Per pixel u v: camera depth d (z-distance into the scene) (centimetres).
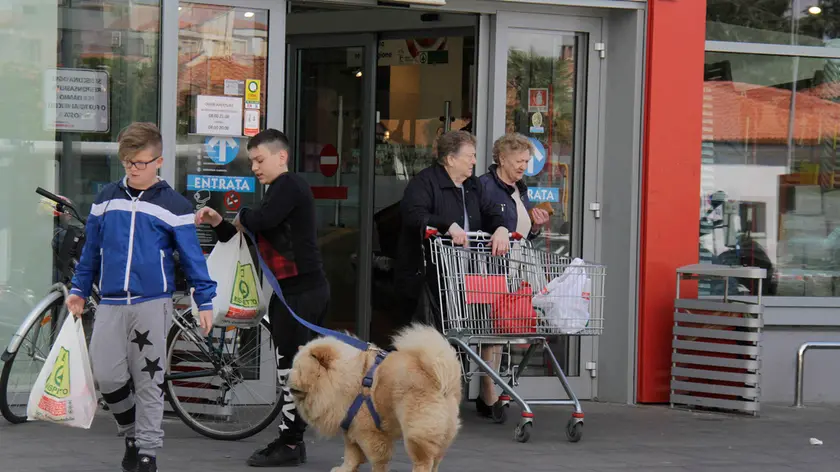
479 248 811
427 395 592
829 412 1005
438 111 1110
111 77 880
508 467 730
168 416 841
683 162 996
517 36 998
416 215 826
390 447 611
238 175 908
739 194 1066
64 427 795
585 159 1016
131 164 613
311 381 591
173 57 878
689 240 1000
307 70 1154
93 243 625
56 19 866
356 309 1136
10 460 689
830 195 1092
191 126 894
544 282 806
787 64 1073
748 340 955
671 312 996
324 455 739
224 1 896
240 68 906
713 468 749
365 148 1132
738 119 1062
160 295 619
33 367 814
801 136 1081
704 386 970
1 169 862
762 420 948
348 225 1145
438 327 812
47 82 868
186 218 627
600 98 1018
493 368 888
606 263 1017
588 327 812
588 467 739
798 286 1084
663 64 988
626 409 978
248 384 789
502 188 880
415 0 936
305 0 927
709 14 1045
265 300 803
